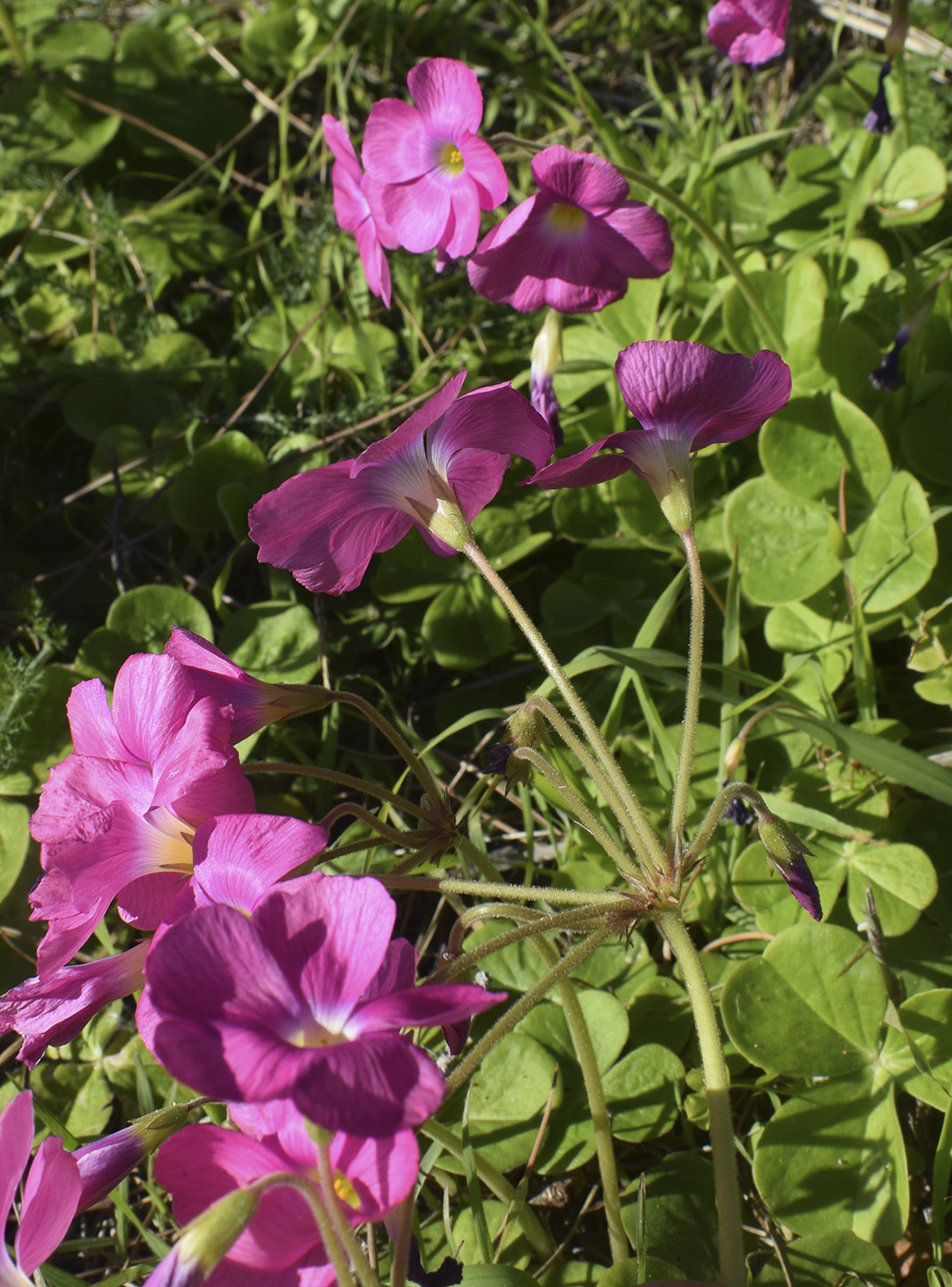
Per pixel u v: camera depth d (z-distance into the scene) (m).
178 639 0.46
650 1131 0.49
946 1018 0.49
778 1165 0.48
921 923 0.51
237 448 0.58
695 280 0.60
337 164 0.55
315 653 0.55
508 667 0.57
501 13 0.75
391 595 0.56
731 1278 0.44
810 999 0.49
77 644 0.57
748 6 0.57
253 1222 0.42
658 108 0.72
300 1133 0.42
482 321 0.61
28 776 0.54
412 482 0.47
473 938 0.51
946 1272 0.47
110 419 0.61
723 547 0.56
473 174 0.52
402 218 0.53
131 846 0.45
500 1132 0.49
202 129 0.70
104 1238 0.49
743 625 0.56
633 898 0.46
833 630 0.54
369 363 0.60
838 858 0.51
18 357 0.62
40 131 0.67
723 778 0.51
